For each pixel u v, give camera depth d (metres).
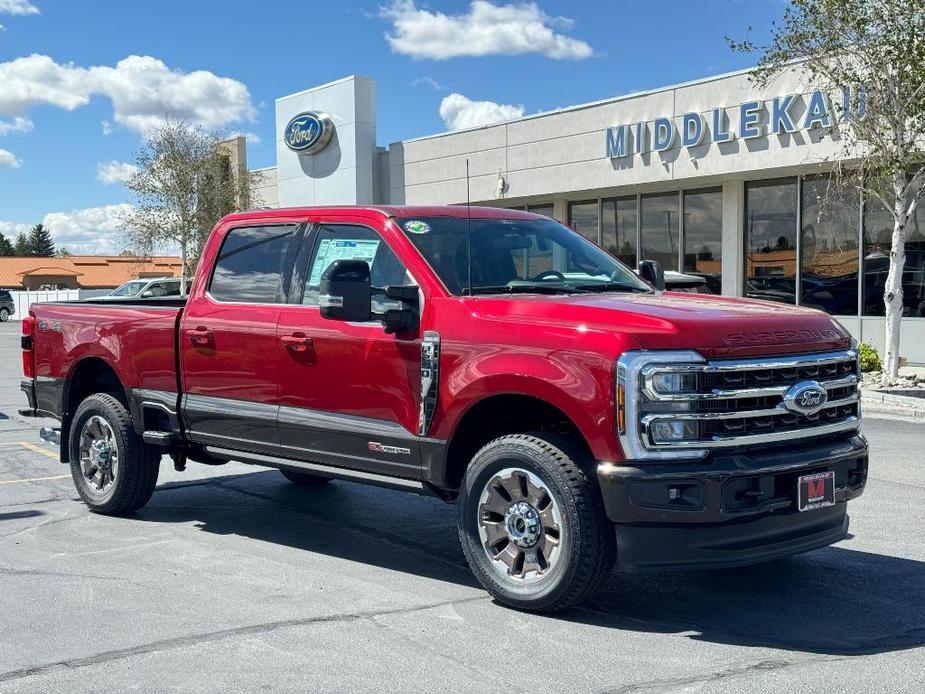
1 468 9.32
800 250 19.67
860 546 6.24
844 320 19.00
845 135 15.84
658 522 4.51
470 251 5.71
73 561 6.04
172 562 6.02
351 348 5.66
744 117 19.12
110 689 4.04
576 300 5.15
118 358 7.12
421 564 5.98
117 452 7.11
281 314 6.11
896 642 4.54
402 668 4.24
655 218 22.83
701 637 4.61
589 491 4.69
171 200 38.50
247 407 6.27
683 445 4.52
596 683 4.06
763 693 3.94
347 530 6.87
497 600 5.09
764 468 4.60
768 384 4.73
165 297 7.94
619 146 21.84
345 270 5.29
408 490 5.55
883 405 13.80
